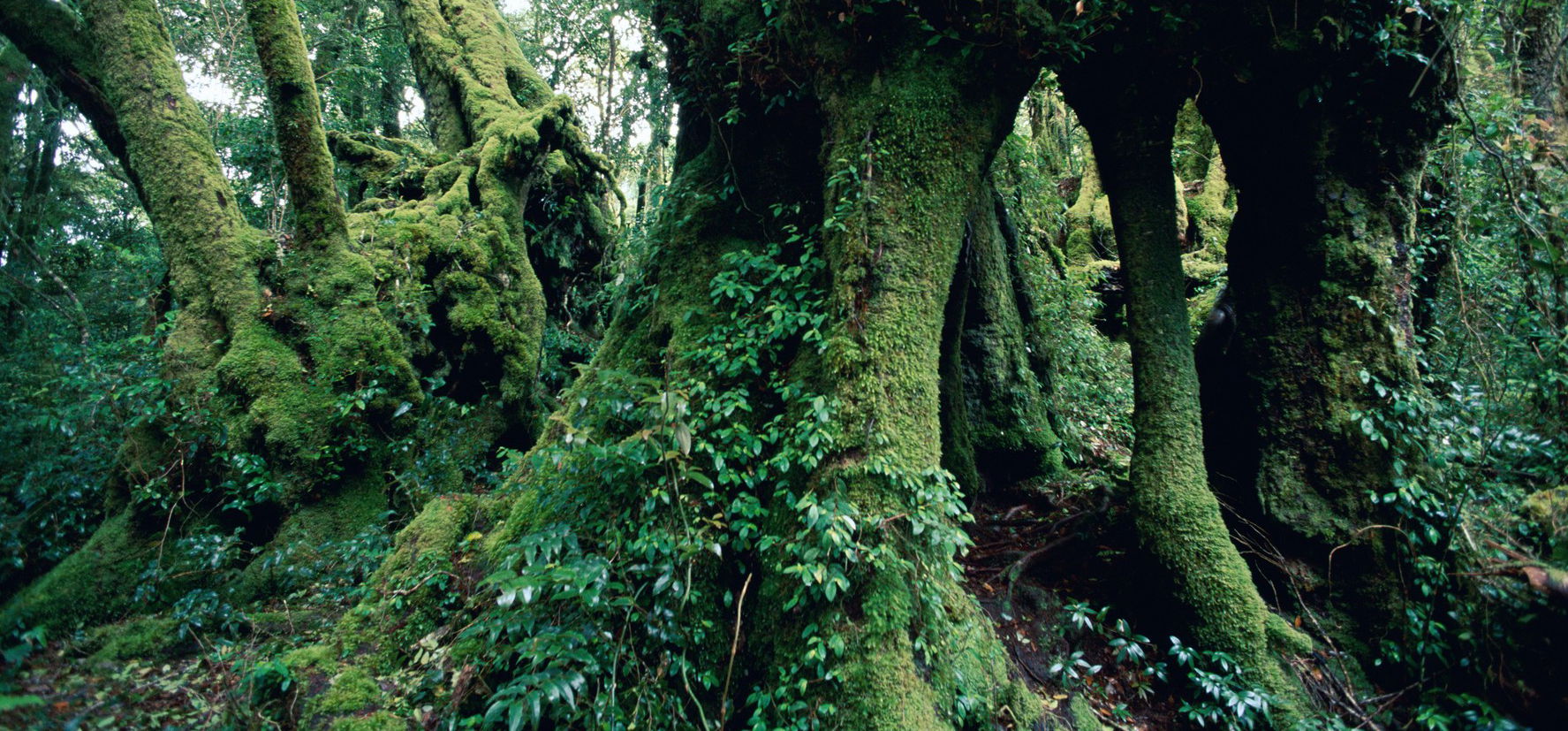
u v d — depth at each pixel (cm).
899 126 396
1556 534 361
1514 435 414
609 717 310
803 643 343
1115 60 457
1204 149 1502
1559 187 447
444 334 769
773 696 334
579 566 311
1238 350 515
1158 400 455
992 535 587
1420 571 411
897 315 381
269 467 520
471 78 1087
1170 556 432
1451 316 500
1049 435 694
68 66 573
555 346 1001
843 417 370
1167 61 448
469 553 435
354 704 340
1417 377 452
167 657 388
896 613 335
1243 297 521
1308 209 478
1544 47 501
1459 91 451
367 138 1071
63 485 496
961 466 568
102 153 966
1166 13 414
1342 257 464
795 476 379
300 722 330
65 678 356
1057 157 1493
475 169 925
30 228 774
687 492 393
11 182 715
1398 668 410
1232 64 444
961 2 389
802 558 333
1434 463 431
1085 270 1177
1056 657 446
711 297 464
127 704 339
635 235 770
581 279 1127
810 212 502
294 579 473
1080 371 944
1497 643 356
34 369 580
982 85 404
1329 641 422
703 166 543
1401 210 466
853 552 327
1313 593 448
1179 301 468
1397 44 419
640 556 366
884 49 406
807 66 439
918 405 376
